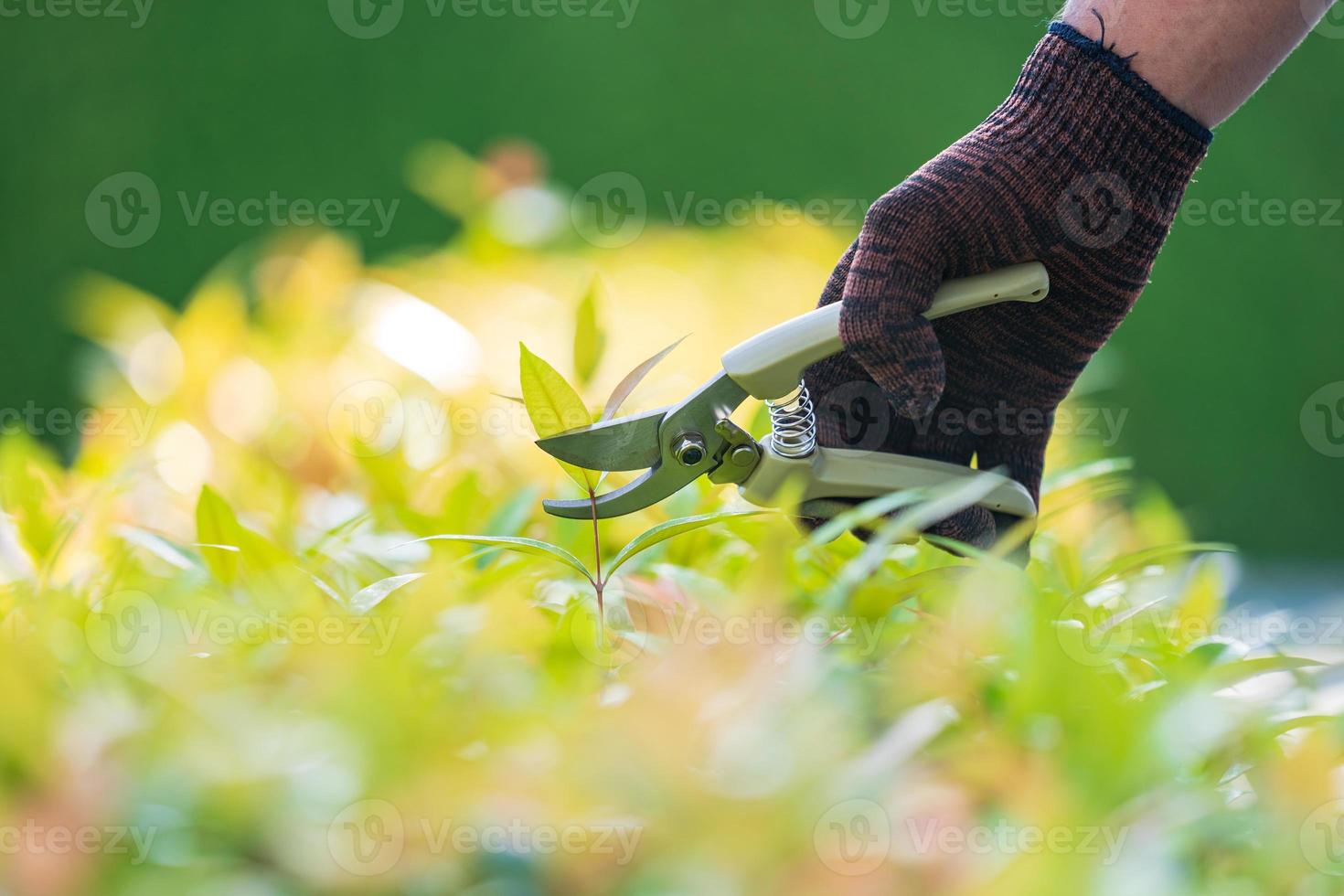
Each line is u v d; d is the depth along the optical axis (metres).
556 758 1.68
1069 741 1.80
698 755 1.62
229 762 1.57
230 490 4.46
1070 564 3.57
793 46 14.34
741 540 3.29
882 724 2.01
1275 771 1.78
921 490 2.40
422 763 1.59
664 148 14.32
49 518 3.39
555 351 5.22
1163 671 2.46
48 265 13.21
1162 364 14.48
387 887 1.50
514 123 14.14
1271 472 14.55
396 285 5.93
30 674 1.70
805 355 2.56
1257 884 1.65
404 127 13.94
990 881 1.42
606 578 2.54
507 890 1.50
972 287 2.57
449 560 3.00
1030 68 2.63
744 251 7.30
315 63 13.80
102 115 13.35
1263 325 14.55
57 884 1.42
